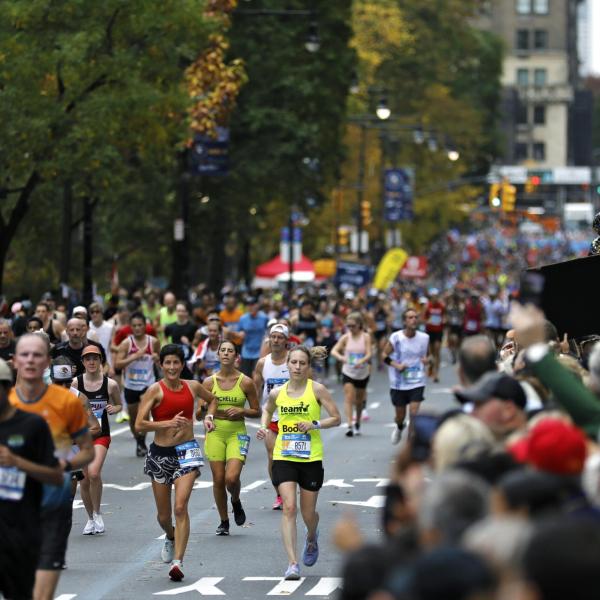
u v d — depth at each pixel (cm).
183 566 4972
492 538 1892
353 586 1934
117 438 9194
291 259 19712
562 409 3097
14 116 11175
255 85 17650
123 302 12044
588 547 1659
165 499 4944
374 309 16638
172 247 18362
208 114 13850
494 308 16025
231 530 5731
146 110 11556
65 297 12794
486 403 2870
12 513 3453
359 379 9225
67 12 11319
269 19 17812
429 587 1698
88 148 11312
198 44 12331
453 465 2408
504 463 2361
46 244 17075
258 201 17838
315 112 18175
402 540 2038
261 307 13438
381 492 6688
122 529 5781
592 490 2291
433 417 2884
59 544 3684
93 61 11475
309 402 4828
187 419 4888
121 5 11488
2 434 3456
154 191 17425
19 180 13450
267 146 17462
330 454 8244
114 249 18925
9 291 17925
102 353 5762
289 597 4416
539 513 1992
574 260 5009
